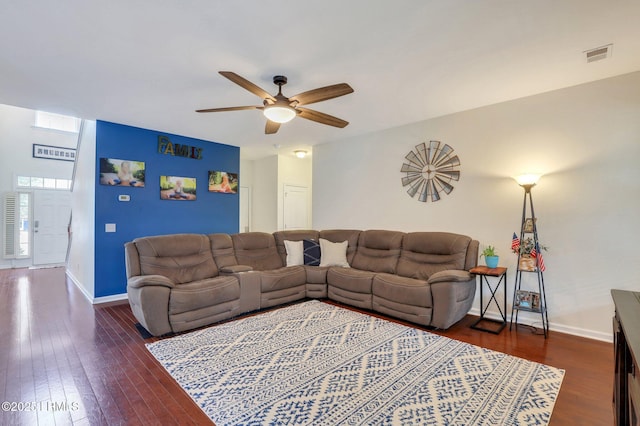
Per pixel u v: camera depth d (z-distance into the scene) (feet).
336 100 11.50
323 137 17.03
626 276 9.43
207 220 17.34
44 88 10.17
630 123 9.37
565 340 9.77
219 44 7.57
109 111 12.43
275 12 6.36
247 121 13.78
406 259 13.26
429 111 12.80
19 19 6.55
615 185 9.61
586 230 10.07
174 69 8.86
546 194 10.82
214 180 17.61
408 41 7.50
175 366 7.97
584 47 7.86
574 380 7.38
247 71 8.96
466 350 8.97
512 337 10.00
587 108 10.04
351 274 13.07
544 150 10.86
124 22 6.69
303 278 14.19
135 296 9.97
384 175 15.56
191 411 6.18
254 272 12.55
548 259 10.77
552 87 10.39
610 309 9.68
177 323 10.07
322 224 18.61
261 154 21.88
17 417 5.95
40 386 7.02
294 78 9.44
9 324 10.89
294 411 6.17
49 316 11.76
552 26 6.93
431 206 13.84
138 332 10.24
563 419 5.98
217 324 11.00
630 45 7.75
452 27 6.94
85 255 14.93
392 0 5.99
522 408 6.29
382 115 13.29
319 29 6.97
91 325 10.86
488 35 7.28
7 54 8.02
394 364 8.09
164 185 15.57
